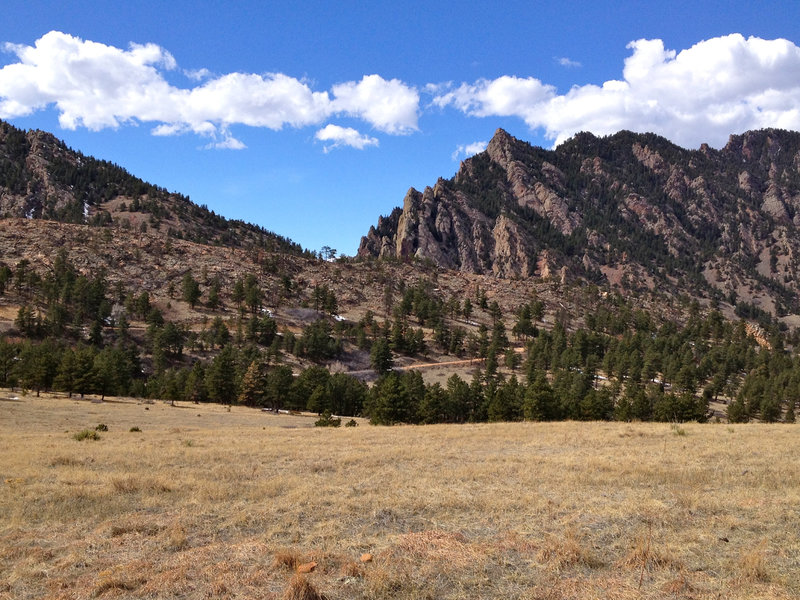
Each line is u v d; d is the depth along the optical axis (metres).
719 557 9.35
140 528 11.66
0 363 93.19
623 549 9.95
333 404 91.62
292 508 13.25
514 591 8.14
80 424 51.28
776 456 20.17
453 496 14.09
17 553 10.34
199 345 136.88
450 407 80.31
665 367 136.62
